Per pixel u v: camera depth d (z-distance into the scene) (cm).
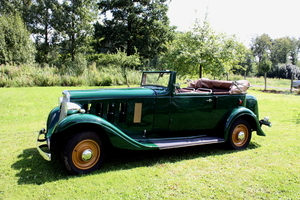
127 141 341
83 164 325
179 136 431
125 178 316
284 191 284
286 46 6719
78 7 3150
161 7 3600
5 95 1066
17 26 2114
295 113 826
